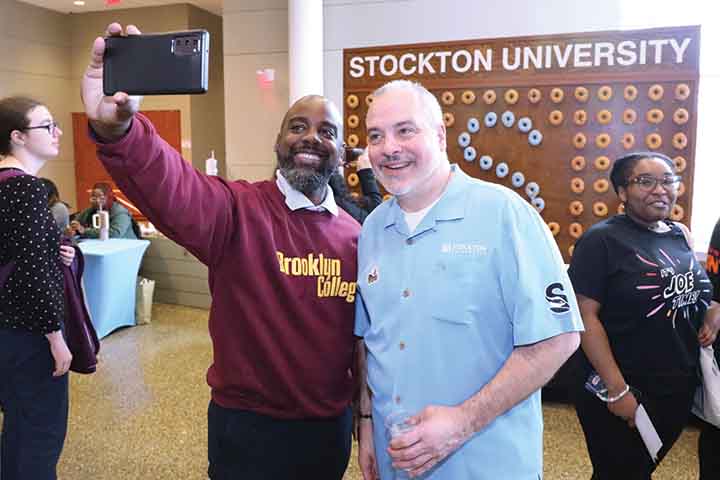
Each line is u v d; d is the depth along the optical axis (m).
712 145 3.59
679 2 3.52
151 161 1.11
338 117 1.44
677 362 1.72
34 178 1.67
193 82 0.99
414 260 1.20
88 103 1.04
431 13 4.00
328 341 1.40
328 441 1.45
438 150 1.20
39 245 1.64
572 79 3.65
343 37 4.23
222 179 1.39
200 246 1.28
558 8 3.74
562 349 1.09
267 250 1.35
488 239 1.14
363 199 2.66
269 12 4.74
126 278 4.77
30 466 1.71
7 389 1.70
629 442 1.76
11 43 7.18
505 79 3.77
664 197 1.71
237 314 1.36
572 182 3.70
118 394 3.48
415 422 1.07
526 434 1.17
